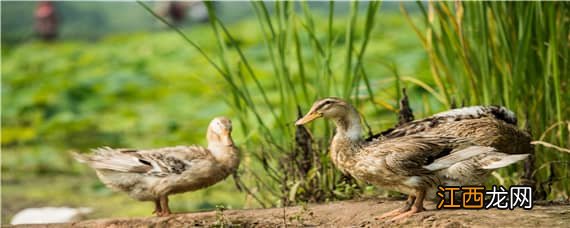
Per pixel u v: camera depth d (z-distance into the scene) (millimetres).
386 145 10383
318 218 10883
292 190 12094
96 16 48688
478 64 12742
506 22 12648
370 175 10430
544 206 10742
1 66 32156
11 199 16906
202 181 10891
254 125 18125
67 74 29047
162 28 41938
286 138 13031
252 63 27281
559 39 12781
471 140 10703
